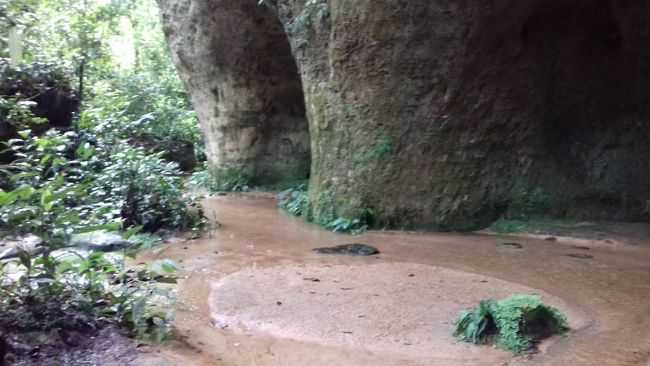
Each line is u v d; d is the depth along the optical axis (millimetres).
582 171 8922
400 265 6863
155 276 5172
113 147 9453
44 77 12219
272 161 14391
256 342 4398
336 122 9648
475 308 4801
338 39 9297
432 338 4445
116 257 6008
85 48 17078
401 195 9125
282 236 8773
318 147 10000
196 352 4156
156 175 9117
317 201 9898
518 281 6102
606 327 4652
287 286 5945
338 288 5867
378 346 4301
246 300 5461
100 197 8508
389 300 5445
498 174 8961
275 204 12188
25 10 11086
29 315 4125
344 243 8211
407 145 9109
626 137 8812
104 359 3830
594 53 8914
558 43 8891
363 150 9359
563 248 7723
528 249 7680
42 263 4391
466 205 8938
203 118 15164
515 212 8883
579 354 4066
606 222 8586
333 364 3998
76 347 3965
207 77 14430
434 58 8797
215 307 5242
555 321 4480
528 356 4039
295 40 10227
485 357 4055
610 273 6414
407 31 8789
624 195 8664
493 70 8797
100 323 4348
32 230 4633
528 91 8914
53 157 6395
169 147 18000
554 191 8859
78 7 18688
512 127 8953
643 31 8469
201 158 19922
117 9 21578
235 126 14375
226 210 11383
